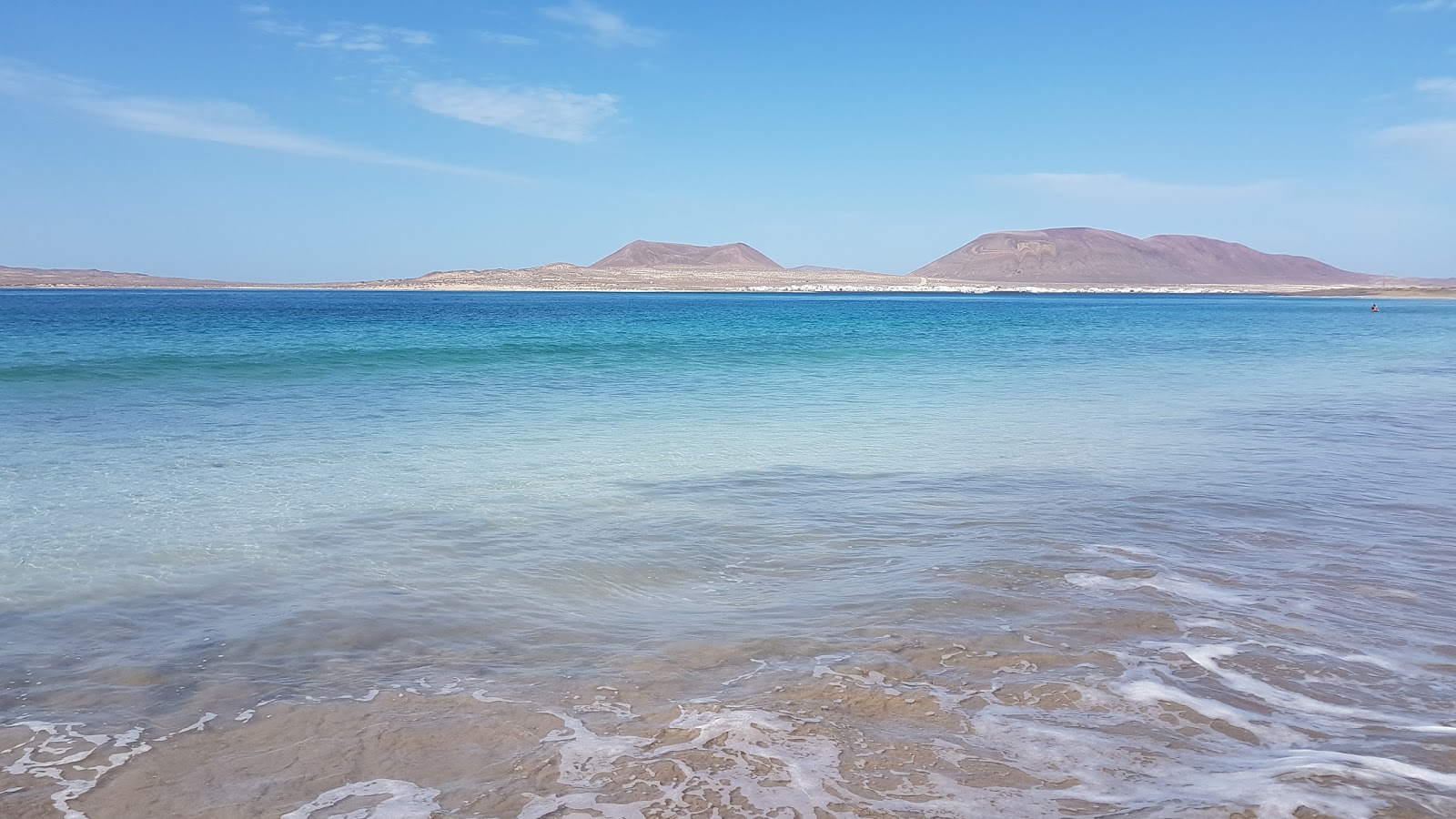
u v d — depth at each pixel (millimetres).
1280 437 14508
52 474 10938
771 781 4031
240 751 4348
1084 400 19625
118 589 6848
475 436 14062
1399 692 5000
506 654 5594
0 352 27781
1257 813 3746
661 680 5176
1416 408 18609
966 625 6047
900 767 4156
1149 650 5605
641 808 3816
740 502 9820
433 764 4211
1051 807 3809
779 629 6020
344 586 6957
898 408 18047
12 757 4262
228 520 8922
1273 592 6730
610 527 8766
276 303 112500
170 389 19781
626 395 19828
